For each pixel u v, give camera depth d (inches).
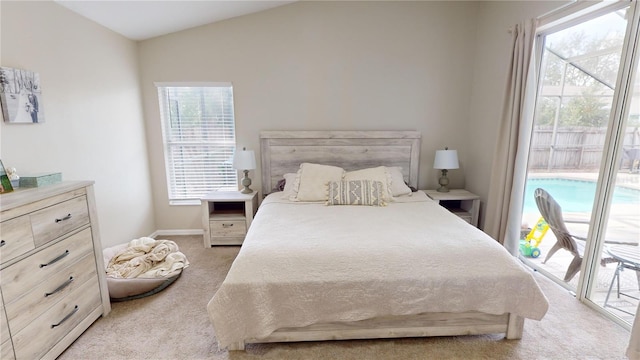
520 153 109.7
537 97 111.0
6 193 65.1
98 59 109.7
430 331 73.4
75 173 98.7
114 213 118.6
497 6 124.3
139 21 115.0
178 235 148.3
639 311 63.3
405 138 144.6
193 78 137.4
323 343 74.4
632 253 78.2
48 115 88.0
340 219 97.5
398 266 70.2
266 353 71.3
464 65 142.0
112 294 90.2
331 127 144.5
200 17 124.6
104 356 70.2
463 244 76.4
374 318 71.6
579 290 91.8
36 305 62.8
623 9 80.3
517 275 69.9
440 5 136.9
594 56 89.0
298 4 134.3
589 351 71.9
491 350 72.2
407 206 114.1
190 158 146.3
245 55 136.7
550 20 97.3
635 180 77.0
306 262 70.3
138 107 135.0
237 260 71.5
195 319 83.9
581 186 94.7
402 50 139.6
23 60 80.0
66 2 91.8
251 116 141.7
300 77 139.6
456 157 135.6
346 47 138.2
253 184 147.3
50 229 66.0
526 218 118.2
